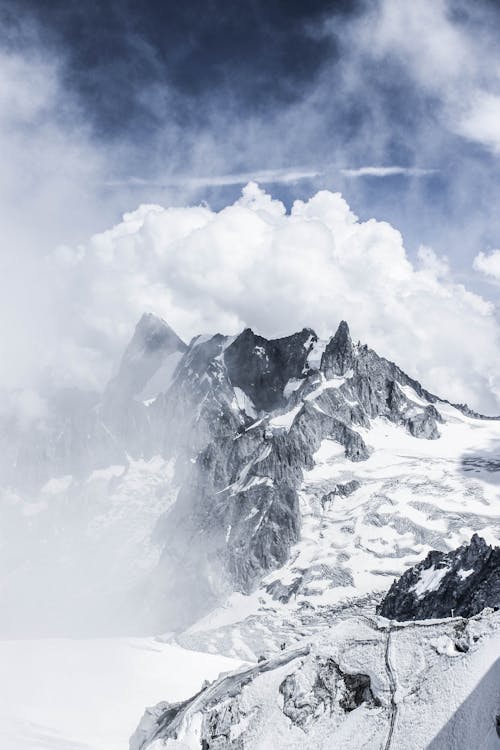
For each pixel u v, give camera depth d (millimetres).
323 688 59406
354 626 64812
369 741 53031
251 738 58000
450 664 56000
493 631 57594
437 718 51625
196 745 59906
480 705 50125
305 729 57125
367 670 58969
